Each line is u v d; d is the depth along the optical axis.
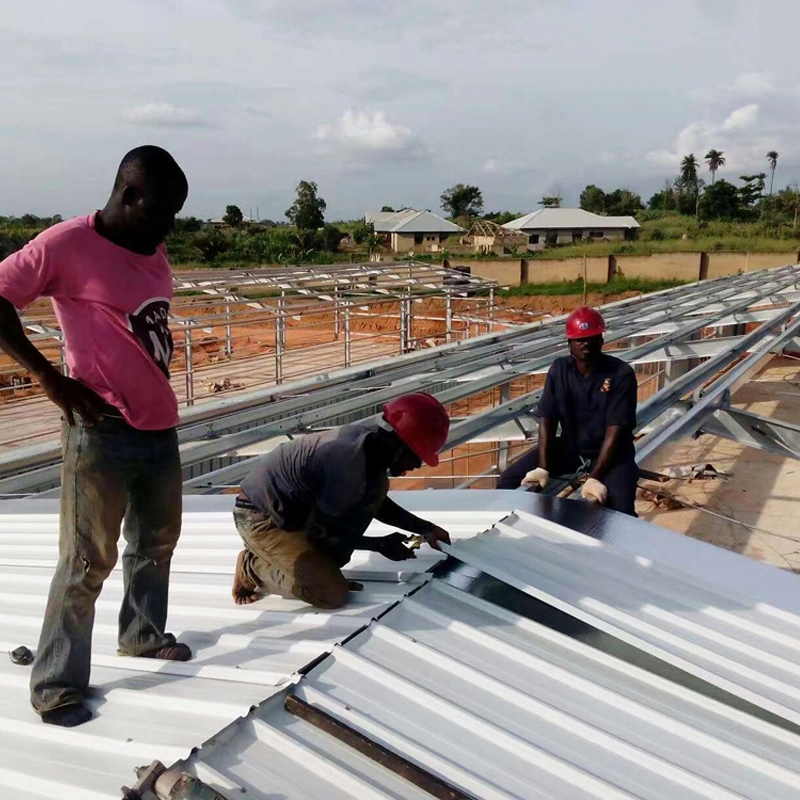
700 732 2.15
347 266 23.14
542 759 2.02
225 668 2.44
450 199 90.88
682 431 6.14
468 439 6.36
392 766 1.94
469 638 2.57
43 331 12.22
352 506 2.71
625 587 2.88
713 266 38.72
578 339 4.90
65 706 2.25
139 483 2.29
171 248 48.47
